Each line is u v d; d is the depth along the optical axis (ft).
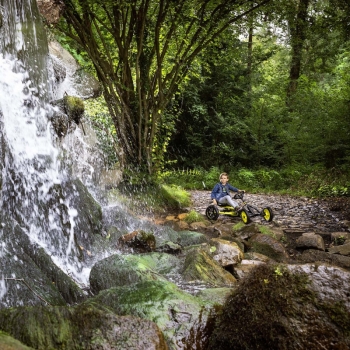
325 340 7.68
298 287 8.27
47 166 17.95
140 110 33.24
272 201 36.37
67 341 7.80
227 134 58.80
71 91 26.05
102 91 30.83
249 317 8.34
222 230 23.98
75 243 17.25
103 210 22.95
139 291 10.48
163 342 8.07
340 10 35.09
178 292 10.48
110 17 30.99
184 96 55.67
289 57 70.74
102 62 31.96
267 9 32.53
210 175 52.39
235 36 36.22
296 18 34.65
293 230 24.80
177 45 33.73
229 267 15.98
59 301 12.32
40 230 16.05
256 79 60.54
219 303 10.33
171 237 21.33
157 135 36.45
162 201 31.55
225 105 60.18
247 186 49.70
